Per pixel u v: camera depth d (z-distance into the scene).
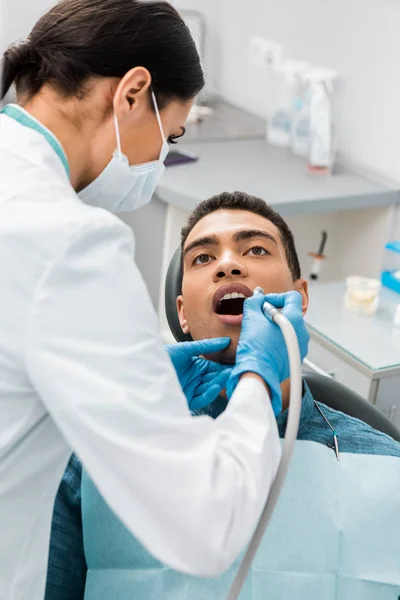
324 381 1.71
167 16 1.13
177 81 1.15
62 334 0.97
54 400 0.97
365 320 2.44
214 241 1.46
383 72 3.08
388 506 1.41
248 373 1.12
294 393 1.08
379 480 1.42
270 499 1.09
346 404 1.70
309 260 3.33
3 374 1.02
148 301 1.04
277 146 3.45
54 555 1.43
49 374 0.96
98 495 1.44
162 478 0.97
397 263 3.08
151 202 3.01
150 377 0.99
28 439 1.08
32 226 1.00
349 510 1.40
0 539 1.11
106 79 1.10
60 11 1.12
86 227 1.01
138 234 3.09
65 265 0.98
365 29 3.12
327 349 2.34
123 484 0.98
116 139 1.14
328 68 3.32
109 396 0.96
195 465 0.98
